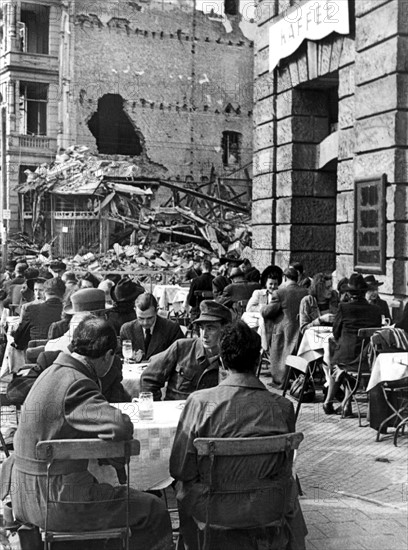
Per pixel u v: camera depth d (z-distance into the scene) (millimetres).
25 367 6457
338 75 15180
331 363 9039
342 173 14375
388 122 12602
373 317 8969
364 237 13273
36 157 37594
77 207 34875
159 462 4793
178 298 17266
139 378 6301
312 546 4848
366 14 13094
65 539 3969
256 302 12172
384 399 7984
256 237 18172
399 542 4906
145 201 35281
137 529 4121
